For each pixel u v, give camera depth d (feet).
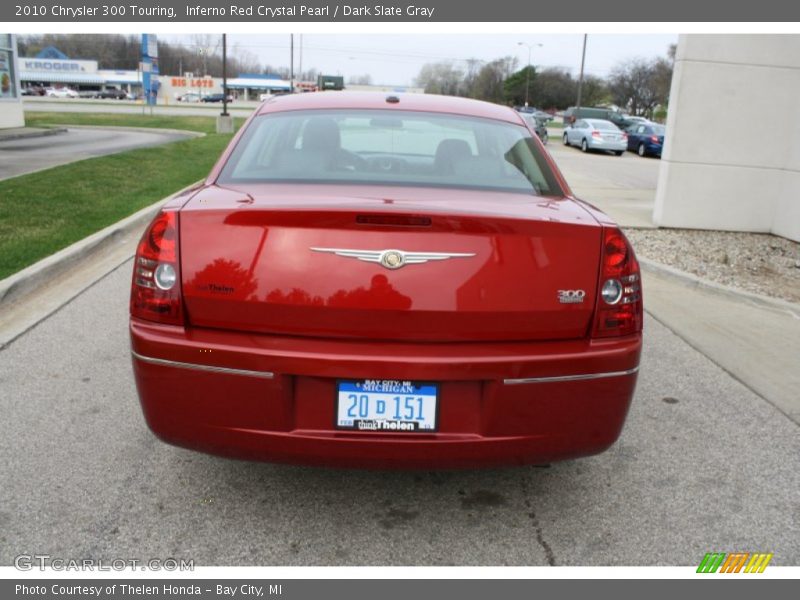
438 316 7.86
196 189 9.32
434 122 11.12
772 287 22.18
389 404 7.94
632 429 12.08
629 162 82.64
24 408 11.89
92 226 25.77
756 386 14.19
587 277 8.20
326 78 208.03
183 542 8.58
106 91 331.16
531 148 11.02
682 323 18.38
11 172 39.19
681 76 29.81
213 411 8.01
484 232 7.89
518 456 8.25
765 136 30.35
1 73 73.10
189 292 7.97
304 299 7.80
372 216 7.72
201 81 318.04
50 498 9.32
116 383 13.04
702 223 31.50
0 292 17.10
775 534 9.15
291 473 10.24
